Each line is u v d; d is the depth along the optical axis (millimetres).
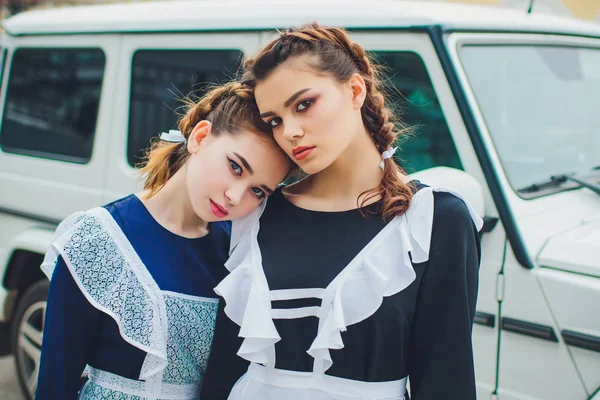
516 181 2145
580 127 2531
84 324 1391
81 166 3104
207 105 1466
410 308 1254
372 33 2316
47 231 3176
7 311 3338
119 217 1429
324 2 2516
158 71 2918
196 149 1394
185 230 1495
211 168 1339
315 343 1220
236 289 1339
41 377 1377
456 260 1239
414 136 2238
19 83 3514
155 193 1493
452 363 1239
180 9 2916
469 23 2299
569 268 1816
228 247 1577
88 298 1352
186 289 1441
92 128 3113
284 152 1359
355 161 1317
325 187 1351
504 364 1893
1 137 3537
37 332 3148
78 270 1356
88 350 1427
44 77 3389
